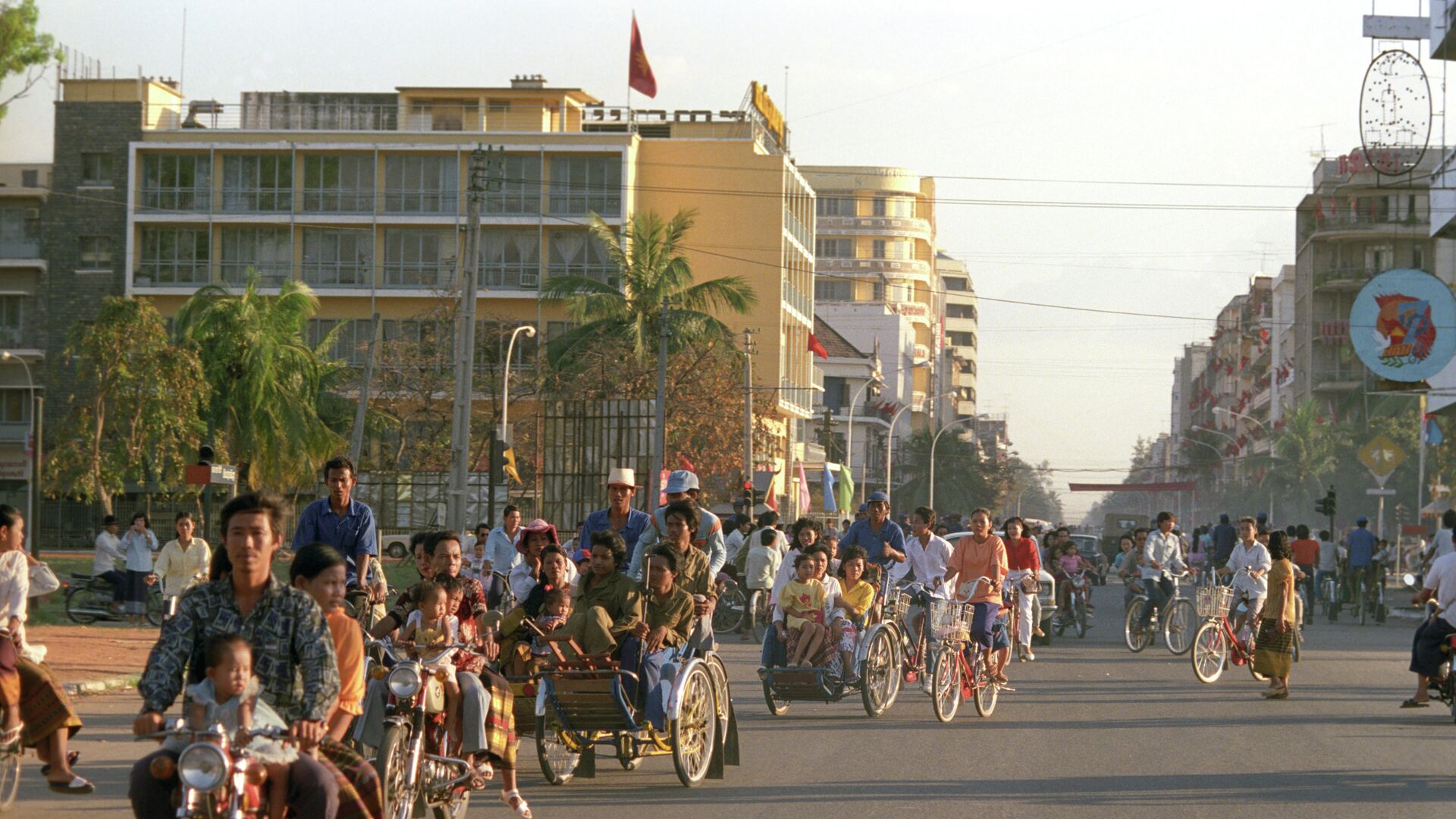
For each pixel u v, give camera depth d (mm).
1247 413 195875
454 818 12859
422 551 14383
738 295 76375
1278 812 13891
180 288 93875
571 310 75250
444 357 84125
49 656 26188
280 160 94312
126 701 22031
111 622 36812
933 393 193875
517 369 87375
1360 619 48906
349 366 88312
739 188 95688
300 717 8602
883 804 14195
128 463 67312
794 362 104750
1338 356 137000
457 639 12789
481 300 92562
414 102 98125
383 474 64750
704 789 15039
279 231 94500
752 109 101875
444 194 93688
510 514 28703
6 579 13602
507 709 13062
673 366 72500
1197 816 13656
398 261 94125
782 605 21312
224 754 7945
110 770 15742
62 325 95812
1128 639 34406
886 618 22875
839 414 143625
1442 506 83312
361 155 94062
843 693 21328
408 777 11883
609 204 93250
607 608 15320
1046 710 22500
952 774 16062
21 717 13523
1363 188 134125
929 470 150250
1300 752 18016
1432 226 71562
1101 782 15594
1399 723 21188
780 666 21141
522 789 15133
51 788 13688
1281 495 131250
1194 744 18703
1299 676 28641
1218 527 43781
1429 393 65500
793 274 102500
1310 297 138125
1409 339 47938
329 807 8508
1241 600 28766
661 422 51250
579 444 51375
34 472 37281
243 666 8438
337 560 9938
